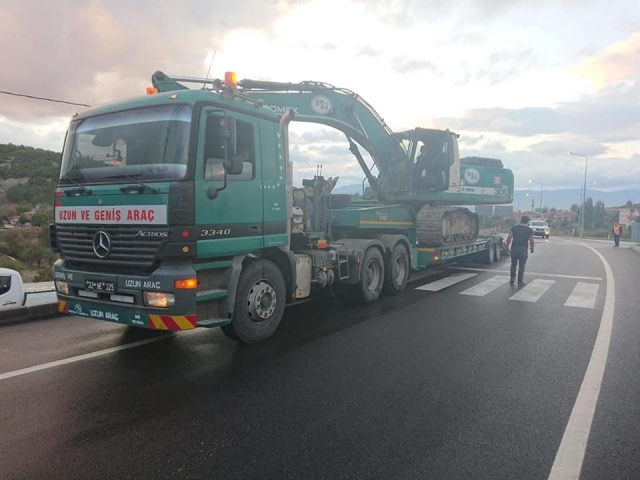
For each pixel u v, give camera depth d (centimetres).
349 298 873
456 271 1359
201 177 495
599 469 312
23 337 619
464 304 859
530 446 342
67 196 546
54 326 679
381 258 901
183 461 320
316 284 733
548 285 1091
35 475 302
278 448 338
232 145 520
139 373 489
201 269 511
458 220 1298
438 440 350
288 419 384
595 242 3650
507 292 991
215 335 636
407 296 943
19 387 449
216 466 314
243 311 572
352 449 337
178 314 471
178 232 473
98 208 516
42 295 820
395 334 648
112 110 542
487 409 406
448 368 510
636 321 733
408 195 1197
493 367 514
